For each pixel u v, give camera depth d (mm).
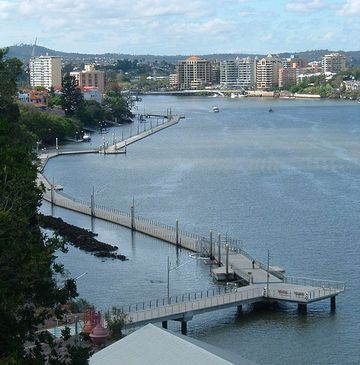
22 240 74438
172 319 137000
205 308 140500
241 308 146375
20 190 78438
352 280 162875
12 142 109188
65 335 81625
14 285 71250
